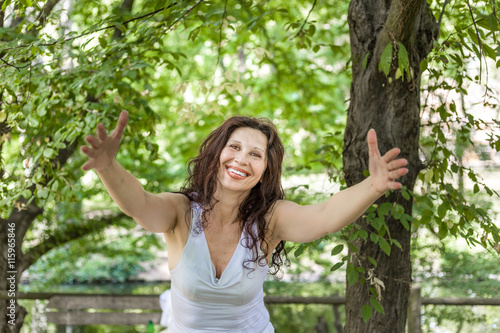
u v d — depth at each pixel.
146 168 6.78
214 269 2.09
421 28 2.87
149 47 3.83
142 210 1.91
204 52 9.55
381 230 2.74
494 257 5.00
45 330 5.26
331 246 6.75
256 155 2.09
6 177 4.06
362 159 2.94
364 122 2.93
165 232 2.13
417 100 2.93
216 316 2.14
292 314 6.55
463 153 4.26
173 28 3.69
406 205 3.03
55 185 3.58
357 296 3.02
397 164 1.71
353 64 2.97
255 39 7.73
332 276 6.92
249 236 2.14
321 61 8.59
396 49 2.58
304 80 7.11
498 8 2.75
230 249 2.14
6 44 3.14
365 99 2.92
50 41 3.30
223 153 2.10
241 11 4.36
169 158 8.76
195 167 2.20
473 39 2.68
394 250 2.97
